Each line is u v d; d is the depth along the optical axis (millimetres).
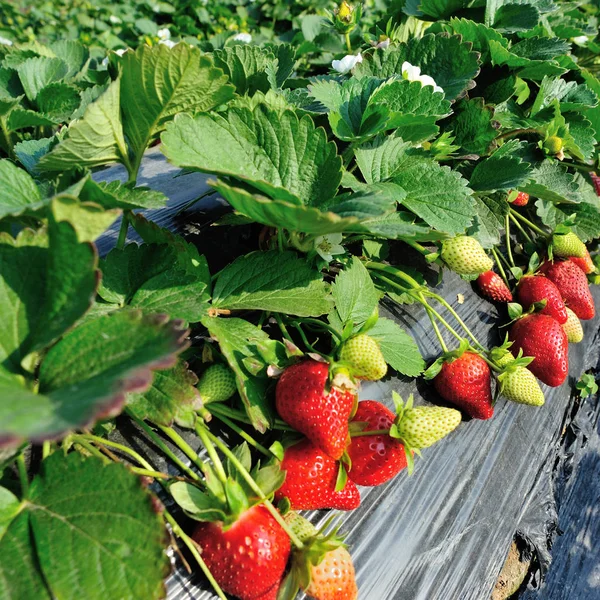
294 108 303
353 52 467
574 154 420
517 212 443
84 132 219
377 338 280
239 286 258
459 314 379
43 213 204
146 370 151
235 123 245
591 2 794
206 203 358
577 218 439
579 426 475
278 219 207
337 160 247
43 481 183
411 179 292
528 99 437
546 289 396
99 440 214
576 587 415
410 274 347
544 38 410
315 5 1071
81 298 163
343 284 270
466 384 314
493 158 348
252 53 352
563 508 438
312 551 205
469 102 362
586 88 428
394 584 273
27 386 172
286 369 235
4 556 170
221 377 239
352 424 240
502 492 355
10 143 346
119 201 209
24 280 175
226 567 204
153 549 172
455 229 275
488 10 423
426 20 475
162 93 229
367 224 247
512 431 381
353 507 244
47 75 381
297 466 227
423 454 320
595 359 525
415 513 299
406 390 316
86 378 162
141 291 232
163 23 1100
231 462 216
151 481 227
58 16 1082
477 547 322
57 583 166
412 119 274
